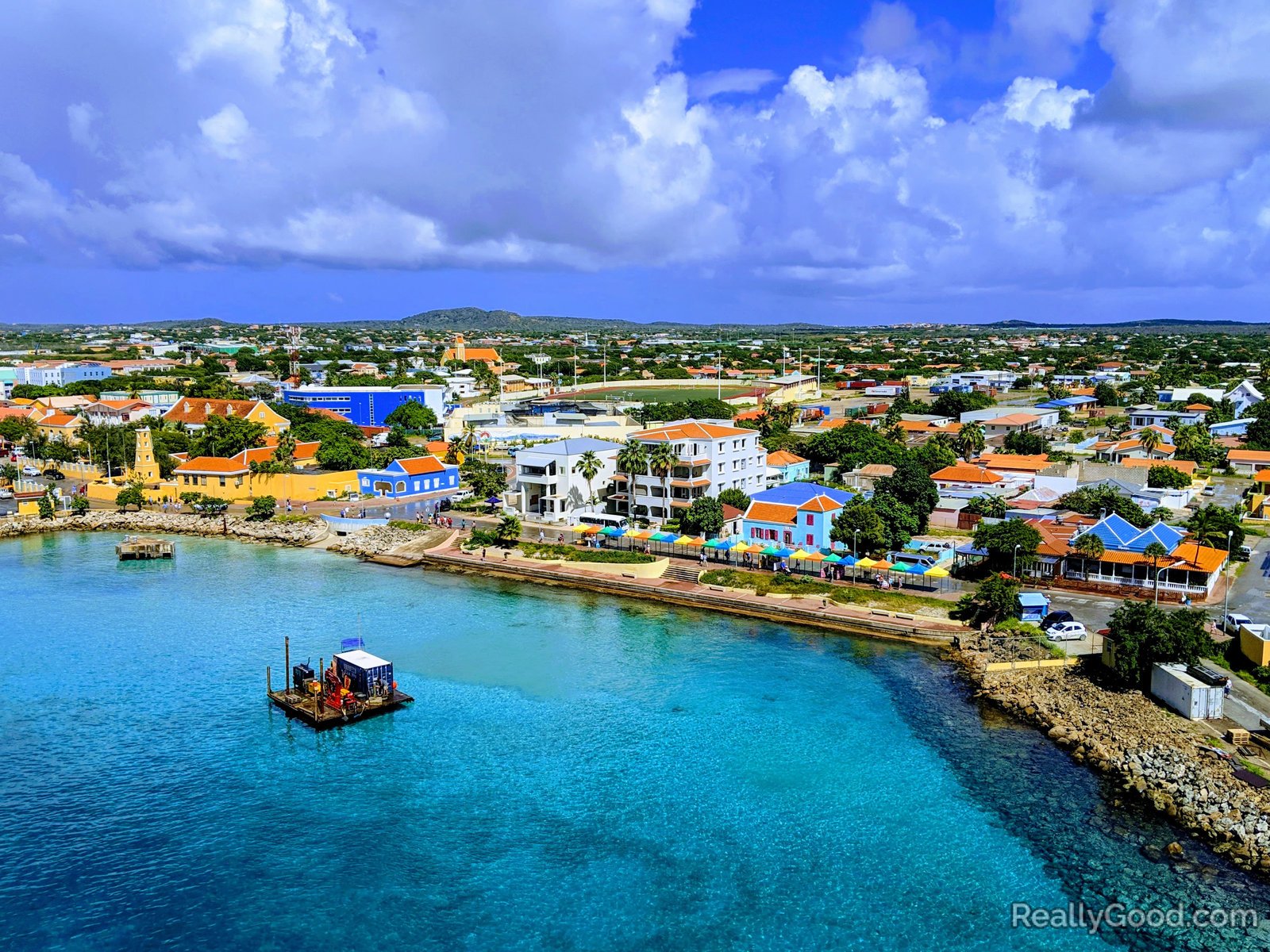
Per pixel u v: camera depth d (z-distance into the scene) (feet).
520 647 360.69
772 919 197.98
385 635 376.07
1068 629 340.18
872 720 290.97
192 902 204.54
